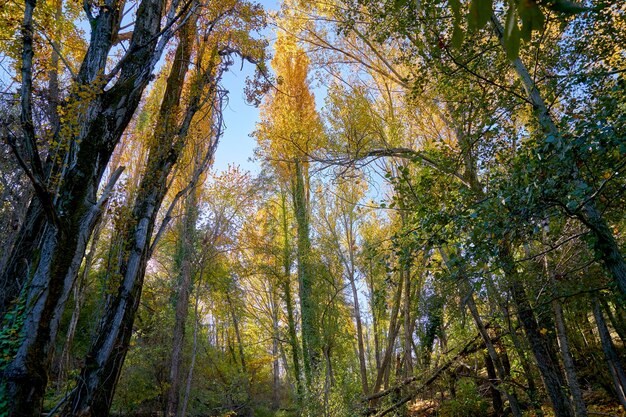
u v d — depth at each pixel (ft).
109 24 22.71
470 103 22.11
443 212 16.33
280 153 49.73
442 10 19.70
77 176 19.94
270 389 78.79
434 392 40.24
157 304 59.21
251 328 80.89
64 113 20.06
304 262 51.96
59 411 22.76
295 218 59.52
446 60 21.63
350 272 48.91
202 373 59.06
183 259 50.65
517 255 23.25
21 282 19.75
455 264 15.78
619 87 12.83
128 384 44.06
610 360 28.53
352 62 38.04
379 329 61.98
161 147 30.40
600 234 14.83
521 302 23.26
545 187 13.20
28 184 26.58
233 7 33.60
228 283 59.57
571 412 23.06
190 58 35.19
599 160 13.16
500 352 32.63
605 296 22.04
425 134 33.65
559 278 20.90
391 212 46.32
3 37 20.83
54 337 17.44
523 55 20.39
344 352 49.85
